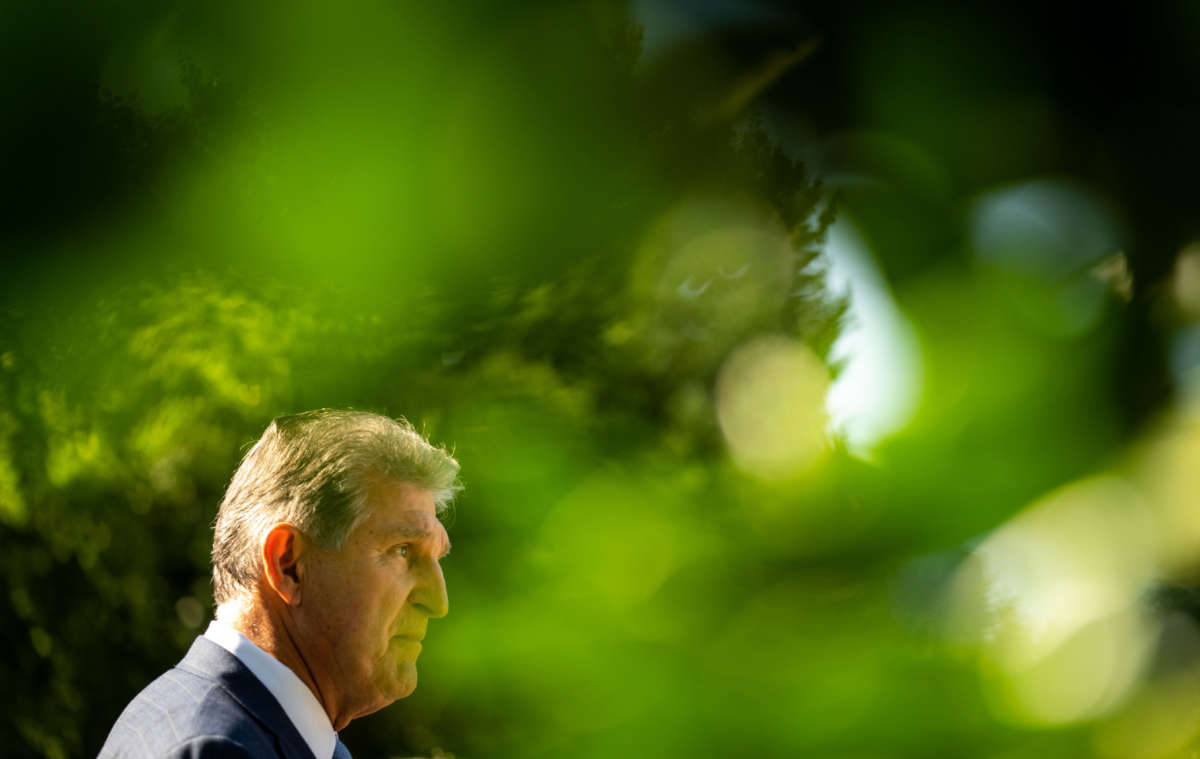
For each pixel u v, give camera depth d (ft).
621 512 25.66
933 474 27.27
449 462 13.84
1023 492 27.27
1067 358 28.81
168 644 26.84
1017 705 25.31
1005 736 25.09
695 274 26.89
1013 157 31.73
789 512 26.61
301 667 12.86
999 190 31.68
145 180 26.68
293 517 12.85
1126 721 24.71
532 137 27.48
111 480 25.84
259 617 12.91
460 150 27.14
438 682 26.22
